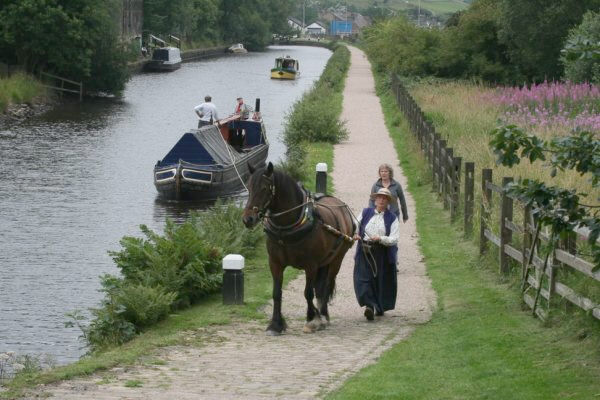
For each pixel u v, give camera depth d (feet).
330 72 239.30
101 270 68.39
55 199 96.63
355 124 143.43
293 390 29.89
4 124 162.40
